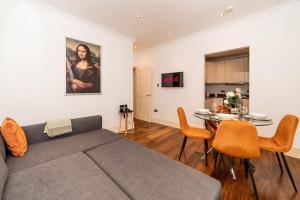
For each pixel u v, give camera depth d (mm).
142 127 4445
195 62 3959
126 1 2434
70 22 2883
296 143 2514
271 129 2785
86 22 3105
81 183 1203
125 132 3740
